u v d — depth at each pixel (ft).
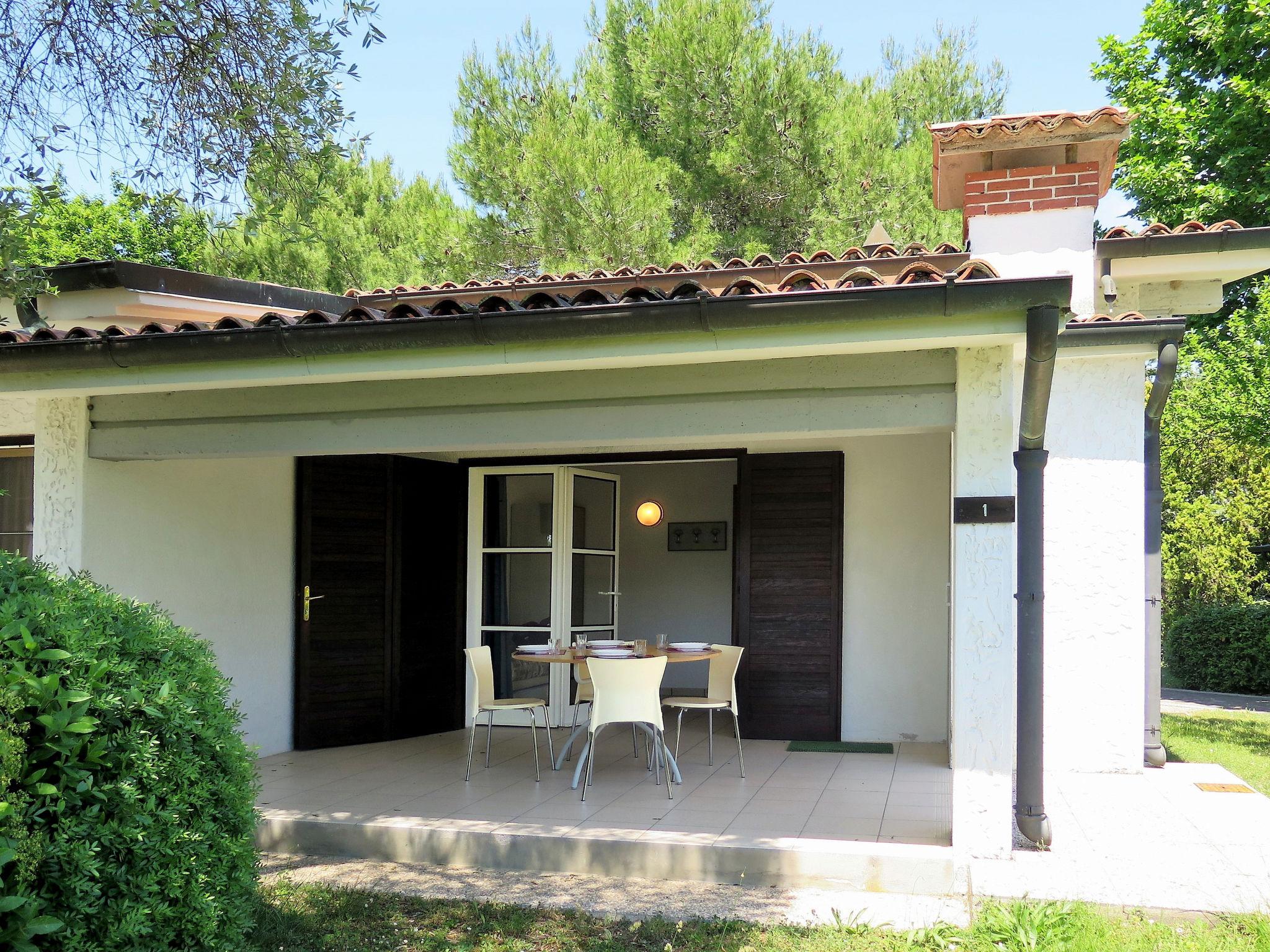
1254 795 21.65
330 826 18.72
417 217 54.75
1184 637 49.90
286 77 18.54
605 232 44.65
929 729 27.84
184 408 20.31
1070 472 24.39
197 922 10.33
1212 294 27.09
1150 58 52.80
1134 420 24.14
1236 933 13.84
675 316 14.78
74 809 9.43
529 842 17.70
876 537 28.40
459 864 18.01
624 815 19.53
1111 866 16.26
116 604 11.65
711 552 39.83
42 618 10.11
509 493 30.99
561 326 15.25
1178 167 48.08
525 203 46.42
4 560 11.36
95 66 19.17
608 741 28.48
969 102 53.62
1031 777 16.92
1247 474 55.52
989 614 16.19
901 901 15.70
